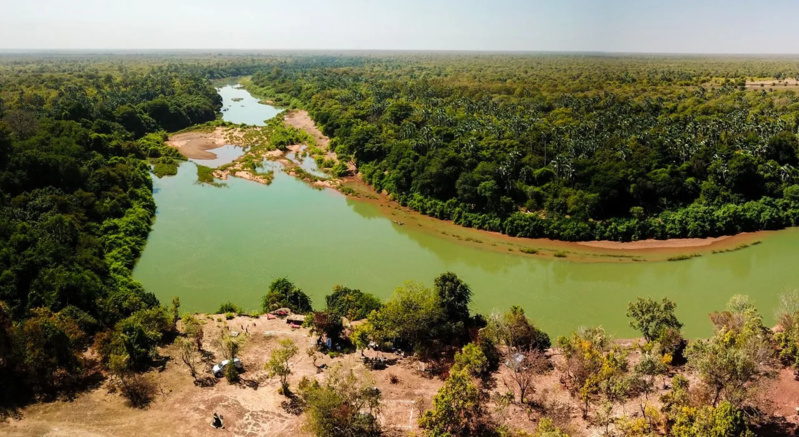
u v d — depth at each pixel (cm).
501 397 4266
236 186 11562
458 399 3909
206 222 9300
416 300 5284
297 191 11362
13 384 4281
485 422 4075
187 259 7744
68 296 5419
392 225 9475
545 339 5347
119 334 4928
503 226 9050
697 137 11444
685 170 10012
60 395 4353
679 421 3619
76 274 5734
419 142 11600
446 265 7825
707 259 8019
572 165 9838
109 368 4638
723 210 9069
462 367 4750
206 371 4872
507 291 6988
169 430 4034
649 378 4609
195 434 4000
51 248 6097
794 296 5922
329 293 6881
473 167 10419
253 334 5594
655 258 8025
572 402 4412
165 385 4612
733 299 5562
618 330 5966
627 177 9275
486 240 8762
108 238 7725
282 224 9319
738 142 10894
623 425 3825
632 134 11919
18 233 6275
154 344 5125
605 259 8006
